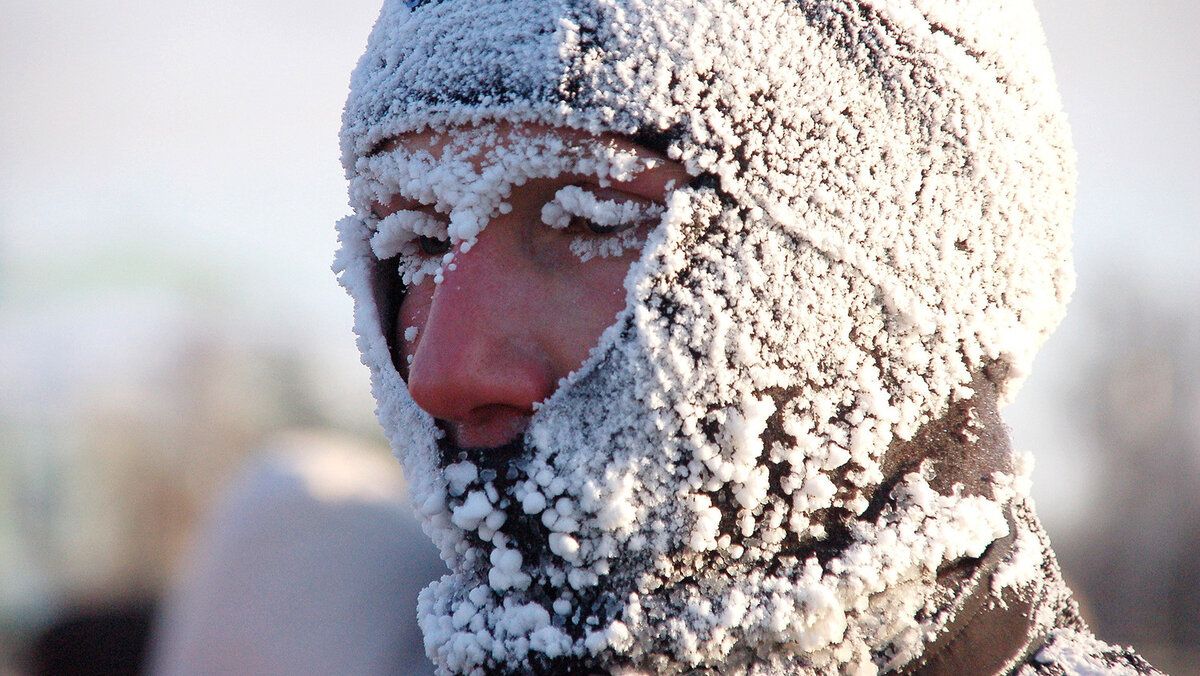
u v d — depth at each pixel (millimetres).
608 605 1005
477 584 1077
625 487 985
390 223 1107
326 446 2098
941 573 1058
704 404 992
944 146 1064
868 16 1051
